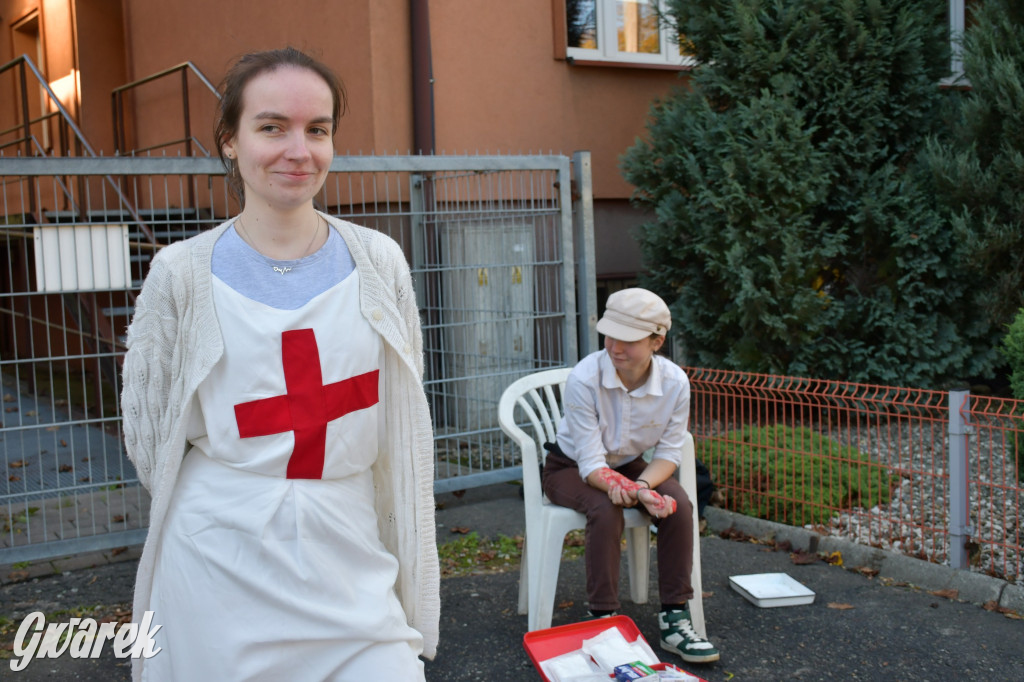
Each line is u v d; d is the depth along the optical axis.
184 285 1.66
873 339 6.76
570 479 3.48
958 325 6.75
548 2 7.79
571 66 7.96
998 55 6.33
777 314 6.48
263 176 1.64
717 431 5.17
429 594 1.89
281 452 1.64
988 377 6.83
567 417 3.49
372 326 1.73
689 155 6.63
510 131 7.64
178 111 9.63
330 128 1.71
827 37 6.54
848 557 4.31
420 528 1.85
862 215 6.46
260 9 8.14
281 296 1.67
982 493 4.98
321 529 1.68
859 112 6.50
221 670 1.62
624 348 3.30
